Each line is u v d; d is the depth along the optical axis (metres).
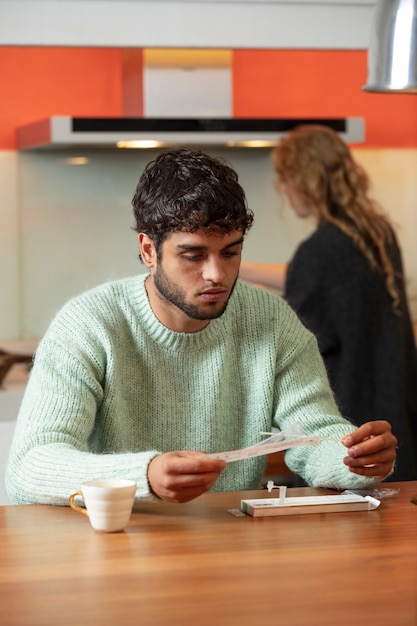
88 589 1.36
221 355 2.12
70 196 4.26
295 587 1.37
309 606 1.29
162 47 3.43
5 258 4.20
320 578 1.41
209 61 4.09
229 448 2.15
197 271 1.87
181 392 2.11
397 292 3.36
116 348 2.06
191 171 1.85
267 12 3.48
